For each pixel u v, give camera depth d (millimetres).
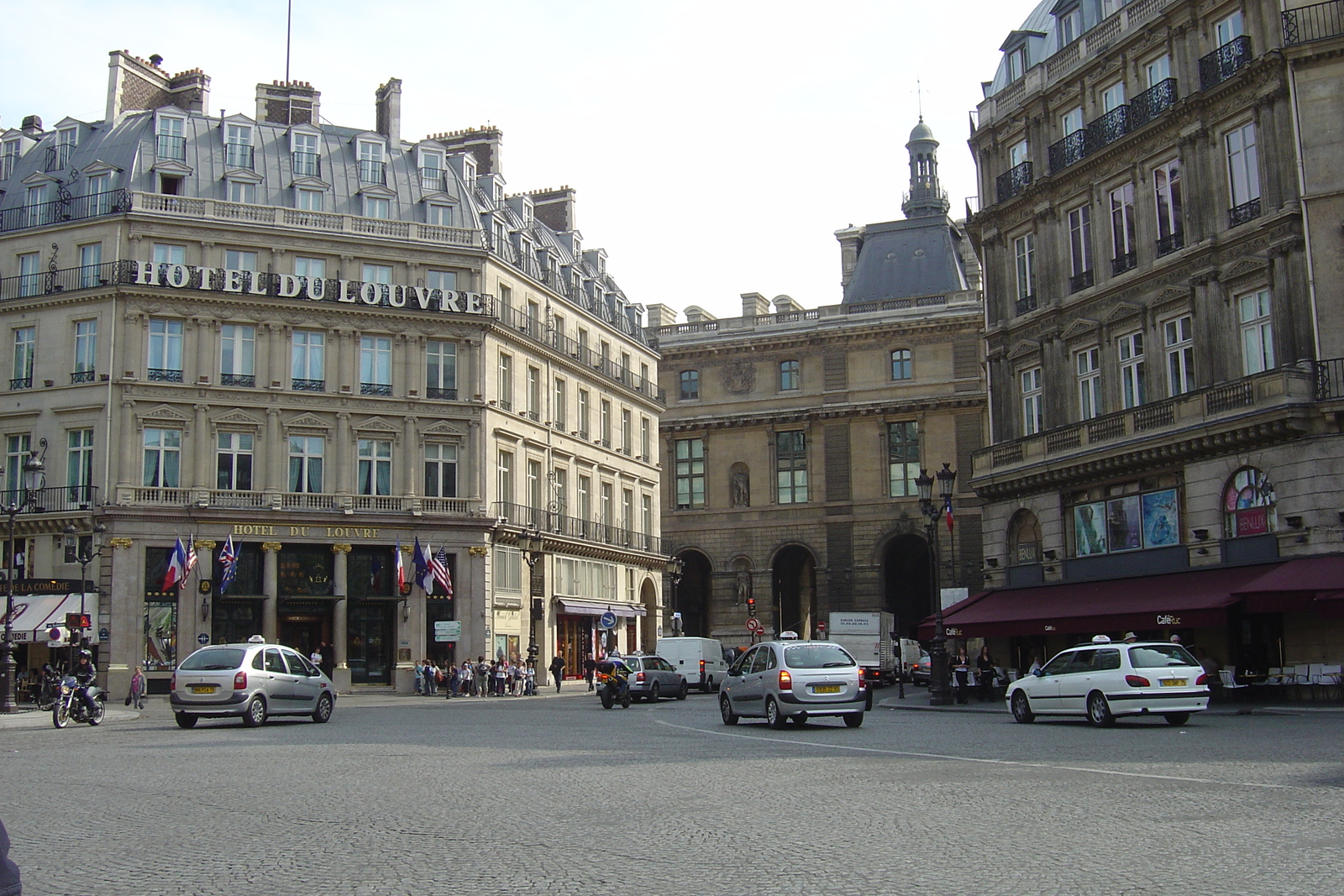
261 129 59875
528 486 63406
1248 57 35938
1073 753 18250
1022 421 46469
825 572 78375
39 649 52094
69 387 53688
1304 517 33094
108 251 54156
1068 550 42719
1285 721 26484
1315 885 8266
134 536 52281
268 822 12180
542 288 66000
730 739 22969
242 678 29156
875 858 9547
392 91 62844
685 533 82062
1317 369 33156
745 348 82125
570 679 66125
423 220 60719
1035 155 45469
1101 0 43750
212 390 54500
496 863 9672
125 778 16688
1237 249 36438
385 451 57594
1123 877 8656
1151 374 39594
